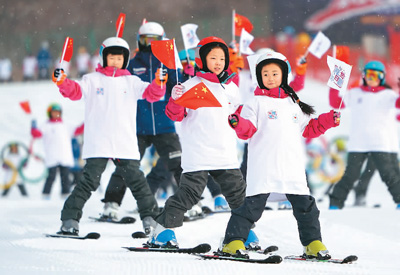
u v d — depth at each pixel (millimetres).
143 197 17312
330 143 40844
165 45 15789
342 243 16891
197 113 14500
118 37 18297
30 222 19969
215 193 21688
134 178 17203
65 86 16344
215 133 14500
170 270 11875
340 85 14211
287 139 13469
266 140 13422
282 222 19281
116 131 16969
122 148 17016
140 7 118312
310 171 40562
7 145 40031
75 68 97938
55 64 88750
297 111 13734
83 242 15938
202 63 14867
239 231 13227
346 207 26109
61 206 25750
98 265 12438
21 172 39000
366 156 24562
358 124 24625
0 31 117688
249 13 116125
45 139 33375
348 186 24500
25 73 85125
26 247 15148
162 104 19984
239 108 13711
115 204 20219
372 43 76000
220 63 14773
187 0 116062
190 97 14117
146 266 12250
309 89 70375
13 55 103625
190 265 12297
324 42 20141
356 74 71312
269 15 97500
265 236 17469
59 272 11805
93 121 16984
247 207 13250
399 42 75625
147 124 20016
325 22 87188
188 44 20125
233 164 14602
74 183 36219
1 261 12961
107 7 120688
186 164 14477
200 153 14406
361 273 11930
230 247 13164
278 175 13312
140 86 17172
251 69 14094
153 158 34844
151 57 19922
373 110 24453
